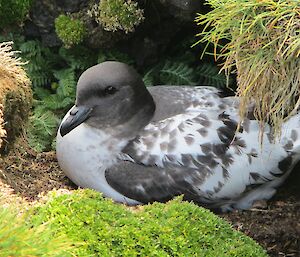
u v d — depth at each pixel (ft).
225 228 11.96
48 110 18.16
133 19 17.28
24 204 12.35
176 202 12.32
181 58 19.17
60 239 9.18
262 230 14.69
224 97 16.03
